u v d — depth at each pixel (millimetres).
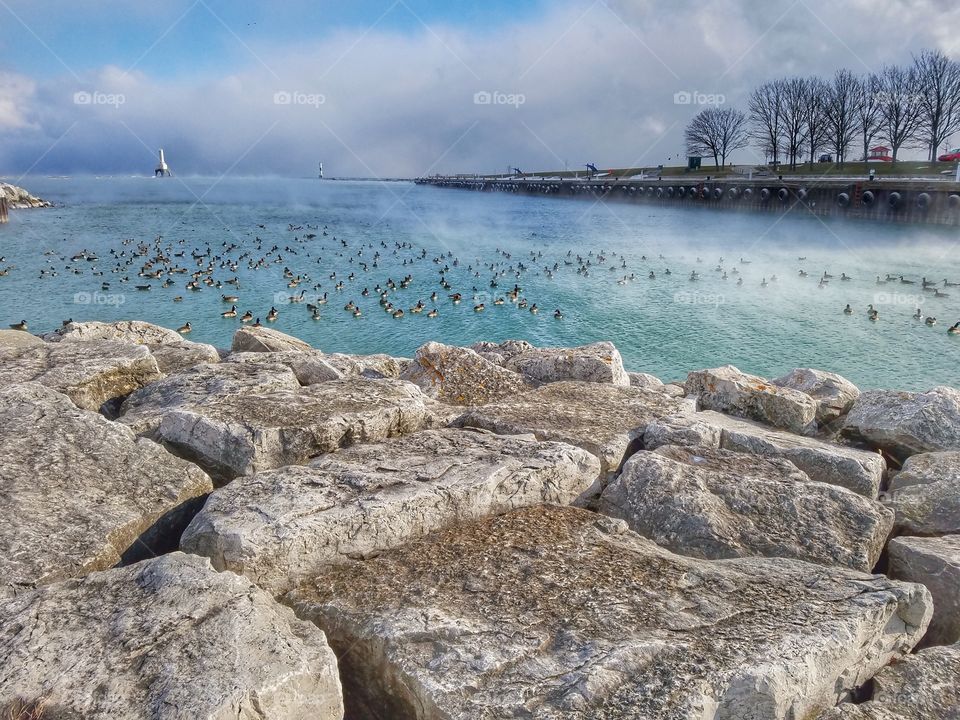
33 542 6039
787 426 10609
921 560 6621
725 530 6988
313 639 4863
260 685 4254
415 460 7559
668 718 4402
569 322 40656
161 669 4438
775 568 6102
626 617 5312
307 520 6164
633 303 45031
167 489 7113
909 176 85562
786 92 109438
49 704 4219
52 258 63000
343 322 41062
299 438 8078
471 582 5785
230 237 84000
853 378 30188
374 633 5180
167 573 5414
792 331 37594
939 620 6359
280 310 43625
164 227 96625
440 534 6578
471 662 4863
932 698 5023
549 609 5426
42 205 138875
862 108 101312
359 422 8539
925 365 31656
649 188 122750
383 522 6402
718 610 5430
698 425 9375
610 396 10945
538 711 4469
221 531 5969
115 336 14883
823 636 5086
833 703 5113
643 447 9398
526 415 9977
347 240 82062
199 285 50781
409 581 5828
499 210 132875
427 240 81812
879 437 10086
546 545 6344
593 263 61625
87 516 6500
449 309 43938
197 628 4809
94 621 4969
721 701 4609
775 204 90562
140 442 7734
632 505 7492
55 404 8242
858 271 53188
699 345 35594
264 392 9352
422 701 4695
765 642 5000
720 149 129750
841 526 7148
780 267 56469
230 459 7926
